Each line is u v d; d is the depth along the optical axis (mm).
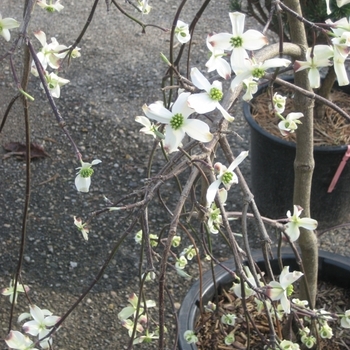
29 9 1082
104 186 2809
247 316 1319
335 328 1876
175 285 2295
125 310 1405
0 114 3283
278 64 993
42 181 2840
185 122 979
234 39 983
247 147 3020
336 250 2439
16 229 2568
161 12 4277
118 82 3559
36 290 2293
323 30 1043
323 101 1265
